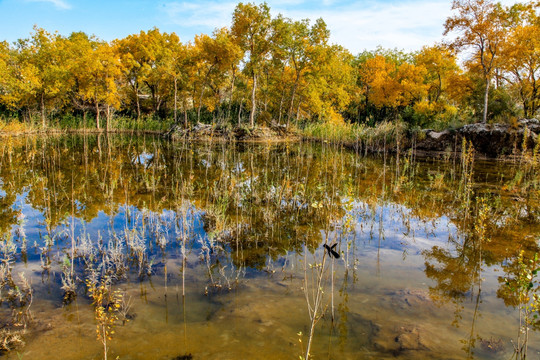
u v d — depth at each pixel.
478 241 6.29
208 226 7.08
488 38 22.09
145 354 3.18
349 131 26.55
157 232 6.45
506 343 3.34
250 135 29.62
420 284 4.63
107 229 6.77
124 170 13.48
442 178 11.59
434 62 33.16
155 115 43.25
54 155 15.52
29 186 10.36
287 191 9.58
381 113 43.59
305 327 3.62
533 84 23.88
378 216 7.86
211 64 33.34
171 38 43.69
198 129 30.39
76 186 10.47
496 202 8.77
